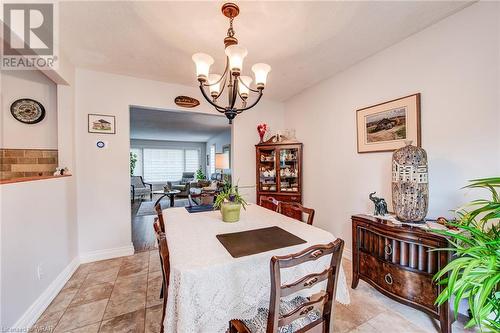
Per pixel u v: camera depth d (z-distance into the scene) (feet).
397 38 6.64
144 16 5.50
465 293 3.18
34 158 7.59
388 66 7.16
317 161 10.39
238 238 4.59
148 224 14.52
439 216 5.93
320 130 10.18
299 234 4.86
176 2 5.02
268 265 3.84
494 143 4.97
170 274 3.45
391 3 5.13
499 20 4.84
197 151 34.24
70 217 7.73
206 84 5.42
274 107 12.76
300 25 5.89
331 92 9.48
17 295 4.77
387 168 7.32
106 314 5.59
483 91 5.11
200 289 3.29
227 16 5.24
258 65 5.10
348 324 5.23
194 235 4.79
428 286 5.01
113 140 9.06
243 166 12.05
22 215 5.01
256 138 12.34
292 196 11.24
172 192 20.79
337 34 6.35
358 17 5.61
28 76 7.52
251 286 3.67
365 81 7.95
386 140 7.23
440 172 5.91
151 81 9.71
